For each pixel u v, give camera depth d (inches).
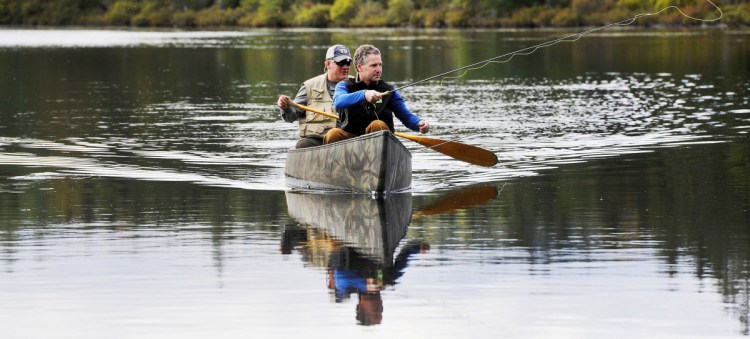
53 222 1069.8
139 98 2576.3
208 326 719.7
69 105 2391.7
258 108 2325.3
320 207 1154.0
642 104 2282.2
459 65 3622.0
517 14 7485.2
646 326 713.6
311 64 3804.1
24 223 1064.8
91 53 4616.1
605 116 2062.0
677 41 4992.6
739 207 1112.8
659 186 1254.9
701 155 1503.4
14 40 5954.7
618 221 1052.5
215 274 856.3
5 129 1913.1
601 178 1323.8
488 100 2453.2
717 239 963.3
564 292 794.2
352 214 1112.8
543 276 840.3
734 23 6722.4
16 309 758.5
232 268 876.6
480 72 3388.3
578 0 7327.8
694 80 2893.7
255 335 700.7
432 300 776.9
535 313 743.7
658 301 768.9
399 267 874.1
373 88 1264.8
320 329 713.0
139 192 1254.3
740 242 949.8
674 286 806.5
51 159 1529.3
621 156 1512.1
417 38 5684.1
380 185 1219.2
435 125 1953.7
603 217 1074.1
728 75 3036.4
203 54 4483.3
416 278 839.1
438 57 3998.5
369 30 7564.0
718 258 891.4
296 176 1355.8
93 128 1931.6
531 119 2033.7
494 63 3782.0
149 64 3892.7
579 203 1155.3
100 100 2522.1
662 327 711.7
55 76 3329.2
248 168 1457.9
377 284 822.5
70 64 3897.6
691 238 970.1
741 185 1248.8
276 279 839.1
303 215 1107.3
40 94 2691.9
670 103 2292.1
